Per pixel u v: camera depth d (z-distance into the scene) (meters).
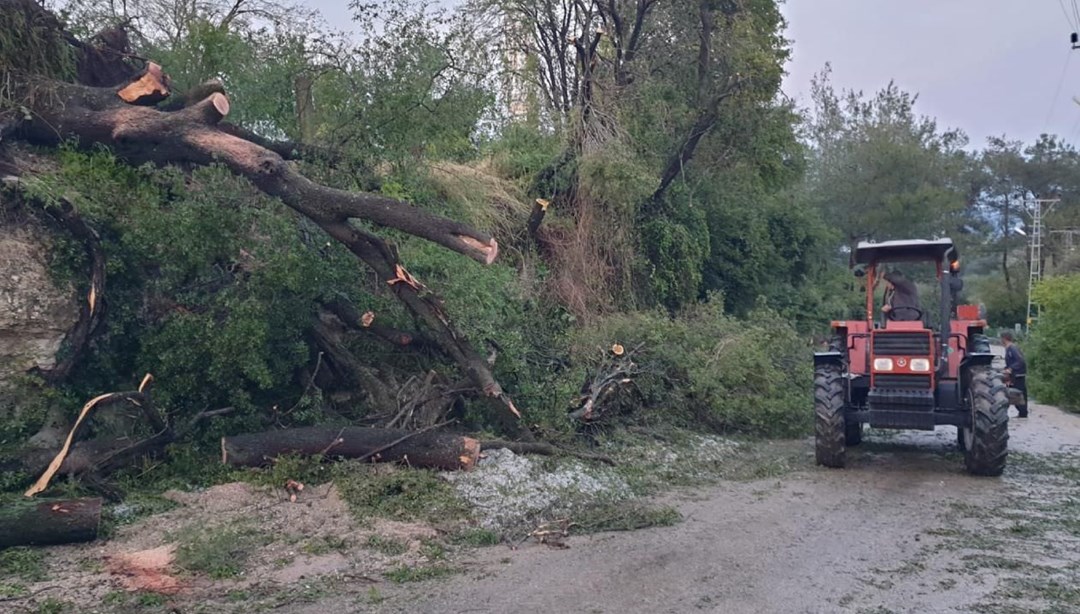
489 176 14.42
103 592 5.79
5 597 5.61
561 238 15.23
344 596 5.89
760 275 23.23
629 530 7.65
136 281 8.69
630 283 16.17
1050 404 19.22
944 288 10.43
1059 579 6.38
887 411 10.22
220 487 7.66
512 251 14.05
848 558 6.87
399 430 8.45
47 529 6.43
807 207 26.05
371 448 8.27
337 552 6.70
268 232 8.86
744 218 22.09
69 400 8.02
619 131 16.34
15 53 8.55
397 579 6.22
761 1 20.48
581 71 17.97
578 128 15.89
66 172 8.38
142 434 8.19
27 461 7.32
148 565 6.20
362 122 10.88
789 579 6.34
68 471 7.41
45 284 7.93
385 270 8.92
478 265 10.64
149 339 8.39
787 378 13.32
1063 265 38.44
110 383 8.41
